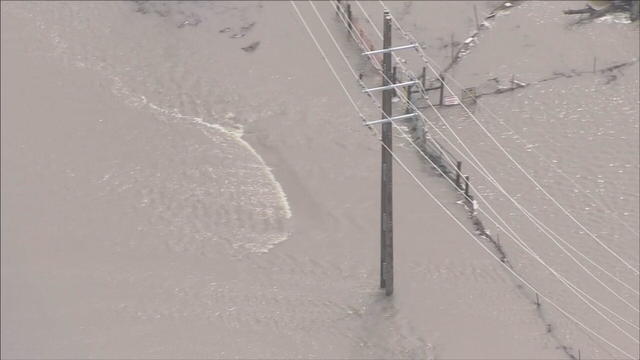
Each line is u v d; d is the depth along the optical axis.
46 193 133.62
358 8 164.25
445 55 151.00
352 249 117.62
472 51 151.25
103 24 170.38
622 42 147.50
